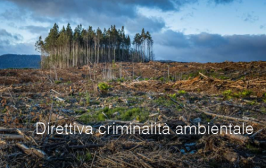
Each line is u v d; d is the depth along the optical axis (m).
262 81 12.43
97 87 12.10
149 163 3.71
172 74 24.23
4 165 3.72
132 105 8.86
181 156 4.09
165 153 4.06
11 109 7.59
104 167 3.72
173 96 10.65
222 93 11.56
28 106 8.47
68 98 10.50
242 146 4.48
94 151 4.39
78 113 7.74
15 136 4.78
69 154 4.20
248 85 12.30
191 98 10.47
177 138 5.05
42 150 4.12
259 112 7.69
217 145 4.57
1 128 5.37
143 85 15.26
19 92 13.02
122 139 4.89
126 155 3.98
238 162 3.84
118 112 7.51
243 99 10.03
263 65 20.91
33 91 13.54
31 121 6.42
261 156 4.19
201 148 4.59
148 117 6.79
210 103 9.28
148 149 4.38
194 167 3.62
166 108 7.96
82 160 4.01
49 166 3.83
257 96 10.59
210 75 20.09
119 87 14.67
